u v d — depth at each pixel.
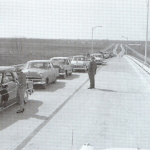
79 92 13.94
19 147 6.20
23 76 9.28
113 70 28.22
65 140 6.72
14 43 72.06
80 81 18.83
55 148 6.18
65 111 9.71
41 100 11.72
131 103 11.30
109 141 6.69
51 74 16.22
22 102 9.41
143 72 26.23
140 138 6.96
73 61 26.98
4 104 9.26
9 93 9.48
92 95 13.08
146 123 8.34
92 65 15.04
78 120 8.55
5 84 9.20
